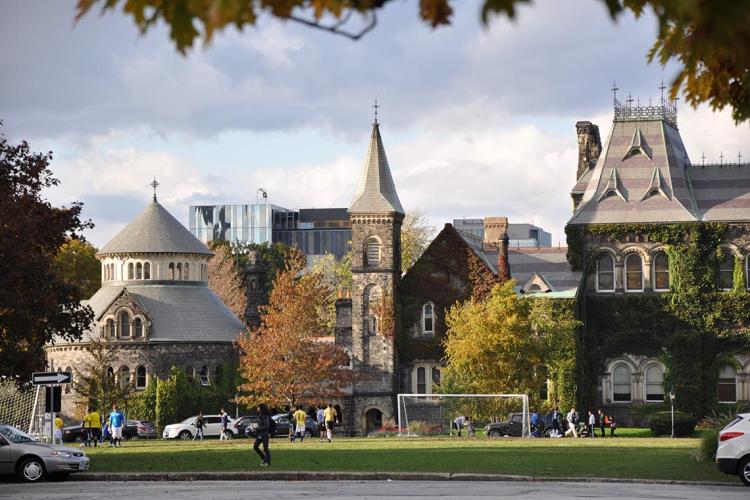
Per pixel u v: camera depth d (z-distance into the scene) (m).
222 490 66.38
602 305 190.00
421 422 168.50
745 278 187.25
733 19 12.98
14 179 99.44
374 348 188.62
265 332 186.88
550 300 183.12
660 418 157.75
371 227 190.50
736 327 186.25
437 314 190.75
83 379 182.88
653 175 194.12
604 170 196.62
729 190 192.38
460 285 189.88
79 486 71.81
